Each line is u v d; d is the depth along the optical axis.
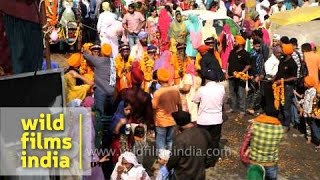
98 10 17.73
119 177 7.79
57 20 16.25
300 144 11.04
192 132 7.39
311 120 10.92
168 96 9.17
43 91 6.10
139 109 8.76
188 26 15.12
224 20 16.97
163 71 9.26
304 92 11.28
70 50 16.83
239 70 12.20
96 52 9.80
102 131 8.16
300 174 9.70
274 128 7.89
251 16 19.36
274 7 21.27
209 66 10.27
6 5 6.25
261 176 7.93
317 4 20.59
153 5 18.98
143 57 11.32
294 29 15.30
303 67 11.44
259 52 12.30
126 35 15.10
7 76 5.80
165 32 15.47
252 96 12.63
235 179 9.39
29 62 6.58
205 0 20.88
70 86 8.64
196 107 10.37
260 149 7.97
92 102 7.77
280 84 11.45
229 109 12.69
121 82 10.33
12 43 6.39
